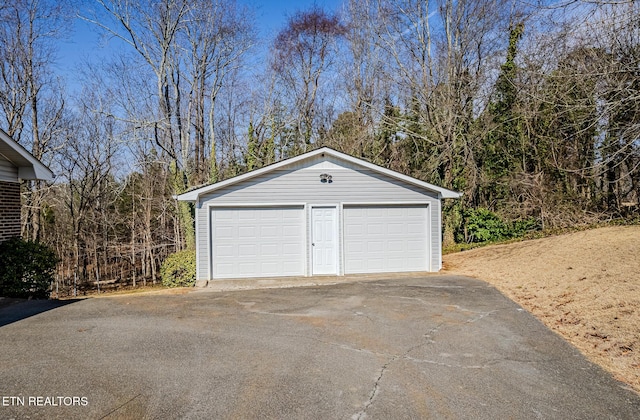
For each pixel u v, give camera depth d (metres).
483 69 17.94
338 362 4.97
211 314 7.28
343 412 3.77
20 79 19.03
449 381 4.45
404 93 19.39
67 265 19.89
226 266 11.29
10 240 10.12
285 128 25.44
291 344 5.63
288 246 11.53
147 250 19.94
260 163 23.34
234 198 11.30
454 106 17.61
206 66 21.47
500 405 3.92
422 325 6.54
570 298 7.58
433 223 12.11
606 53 9.91
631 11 7.67
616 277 8.03
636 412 3.82
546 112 16.58
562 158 17.30
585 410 3.85
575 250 11.17
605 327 5.96
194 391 4.17
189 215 18.41
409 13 18.86
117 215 20.31
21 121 19.08
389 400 4.00
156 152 21.06
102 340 5.77
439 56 18.45
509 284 9.56
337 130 23.41
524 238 16.23
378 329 6.33
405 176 11.84
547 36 12.07
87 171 19.41
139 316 7.14
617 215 16.33
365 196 11.82
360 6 21.70
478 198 19.92
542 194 17.52
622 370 4.73
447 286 9.73
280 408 3.84
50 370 4.69
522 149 18.31
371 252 11.87
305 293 9.15
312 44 25.88
